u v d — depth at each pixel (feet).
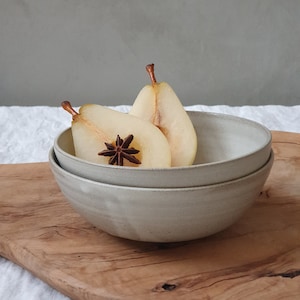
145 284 1.66
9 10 4.69
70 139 2.03
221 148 2.22
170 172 1.62
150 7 4.74
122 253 1.85
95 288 1.64
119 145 1.83
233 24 4.86
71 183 1.75
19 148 3.30
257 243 1.90
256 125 2.08
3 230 2.02
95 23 4.76
